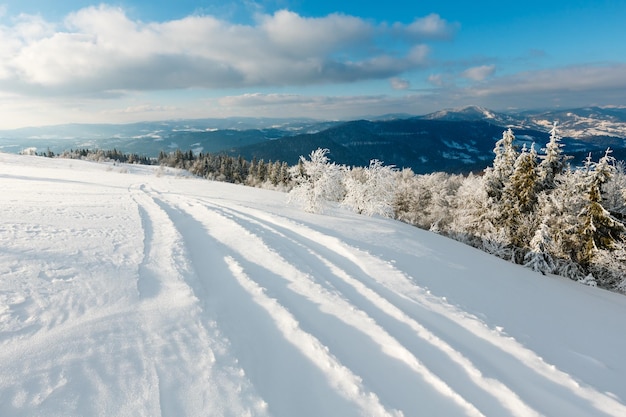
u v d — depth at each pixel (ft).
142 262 26.68
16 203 49.01
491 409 15.51
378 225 65.46
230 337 17.81
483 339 22.25
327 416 13.75
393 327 21.81
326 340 19.15
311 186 75.51
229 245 35.76
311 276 28.09
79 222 39.19
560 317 32.86
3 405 10.85
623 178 77.36
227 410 12.65
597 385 19.40
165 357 14.93
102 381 12.78
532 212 82.12
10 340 14.17
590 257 70.33
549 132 80.43
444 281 34.65
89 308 18.11
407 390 15.99
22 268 21.93
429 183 142.72
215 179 319.27
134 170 299.99
